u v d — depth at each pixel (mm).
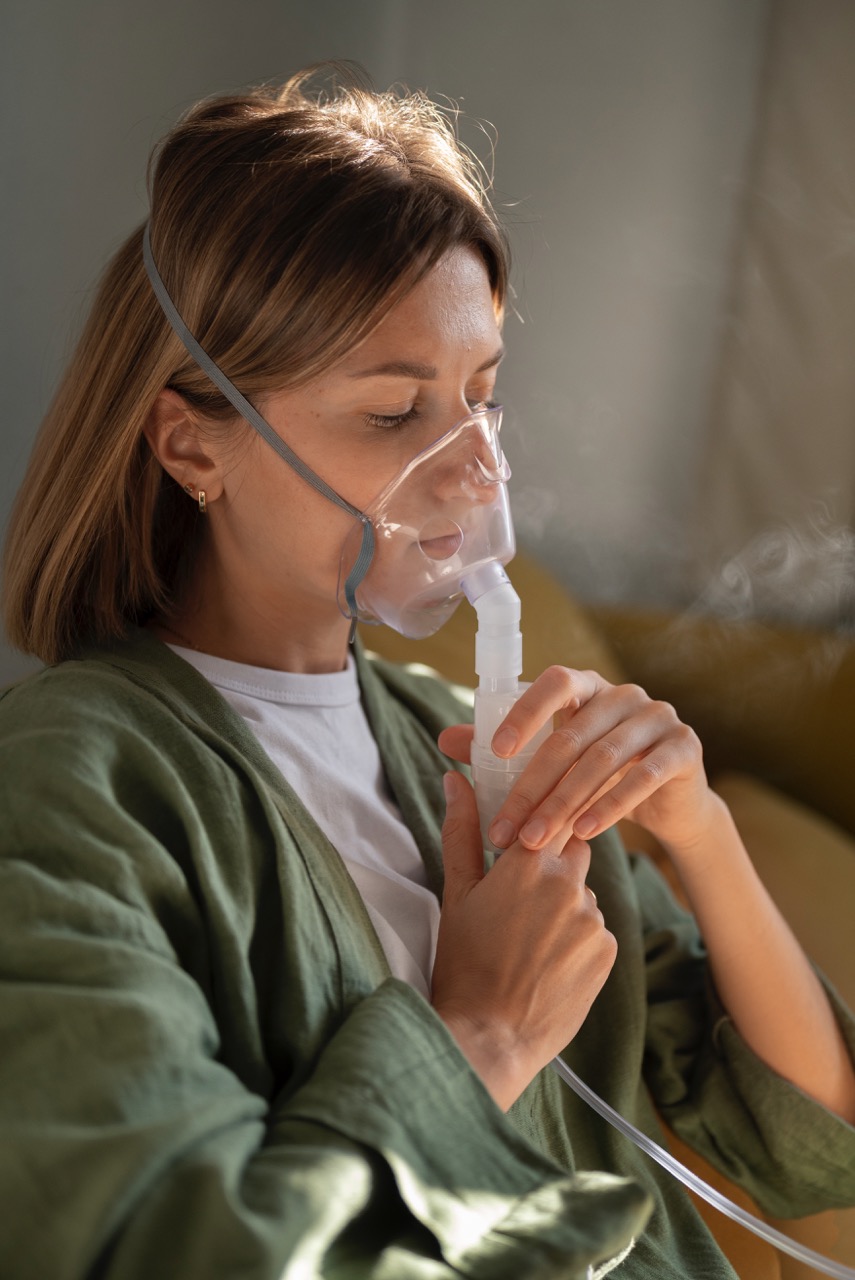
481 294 965
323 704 1101
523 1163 791
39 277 1630
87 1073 690
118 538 1047
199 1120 695
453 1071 802
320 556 998
